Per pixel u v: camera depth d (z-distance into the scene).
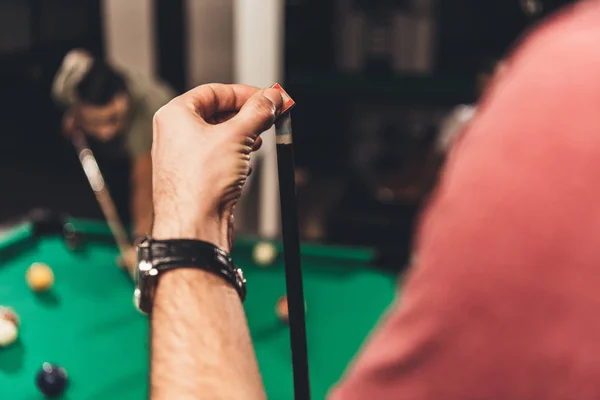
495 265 0.35
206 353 0.53
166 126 0.60
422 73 6.36
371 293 2.47
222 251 0.56
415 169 4.63
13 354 2.10
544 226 0.34
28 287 2.56
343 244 4.68
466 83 5.79
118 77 3.46
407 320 0.38
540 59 0.37
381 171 5.82
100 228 2.98
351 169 6.18
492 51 6.23
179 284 0.54
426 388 0.37
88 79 3.40
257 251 2.74
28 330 2.25
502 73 0.42
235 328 0.55
